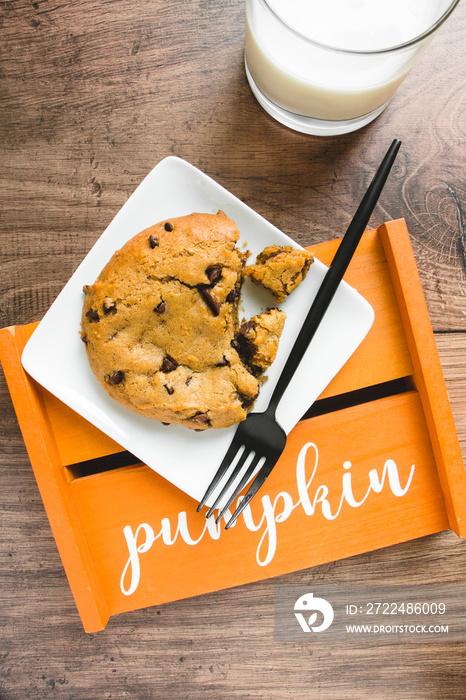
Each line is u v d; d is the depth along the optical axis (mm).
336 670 468
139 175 447
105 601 443
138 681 469
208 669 468
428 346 432
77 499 439
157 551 443
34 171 446
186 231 406
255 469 429
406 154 450
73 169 446
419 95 449
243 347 417
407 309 431
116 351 403
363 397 459
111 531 441
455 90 449
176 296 400
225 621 468
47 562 463
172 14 442
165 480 441
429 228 453
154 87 445
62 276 448
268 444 420
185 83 445
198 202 420
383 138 449
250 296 426
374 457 444
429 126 450
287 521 444
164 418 411
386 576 466
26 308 449
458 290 455
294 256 409
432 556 466
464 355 456
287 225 449
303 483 442
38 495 459
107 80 445
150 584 443
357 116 424
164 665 468
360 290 440
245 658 468
